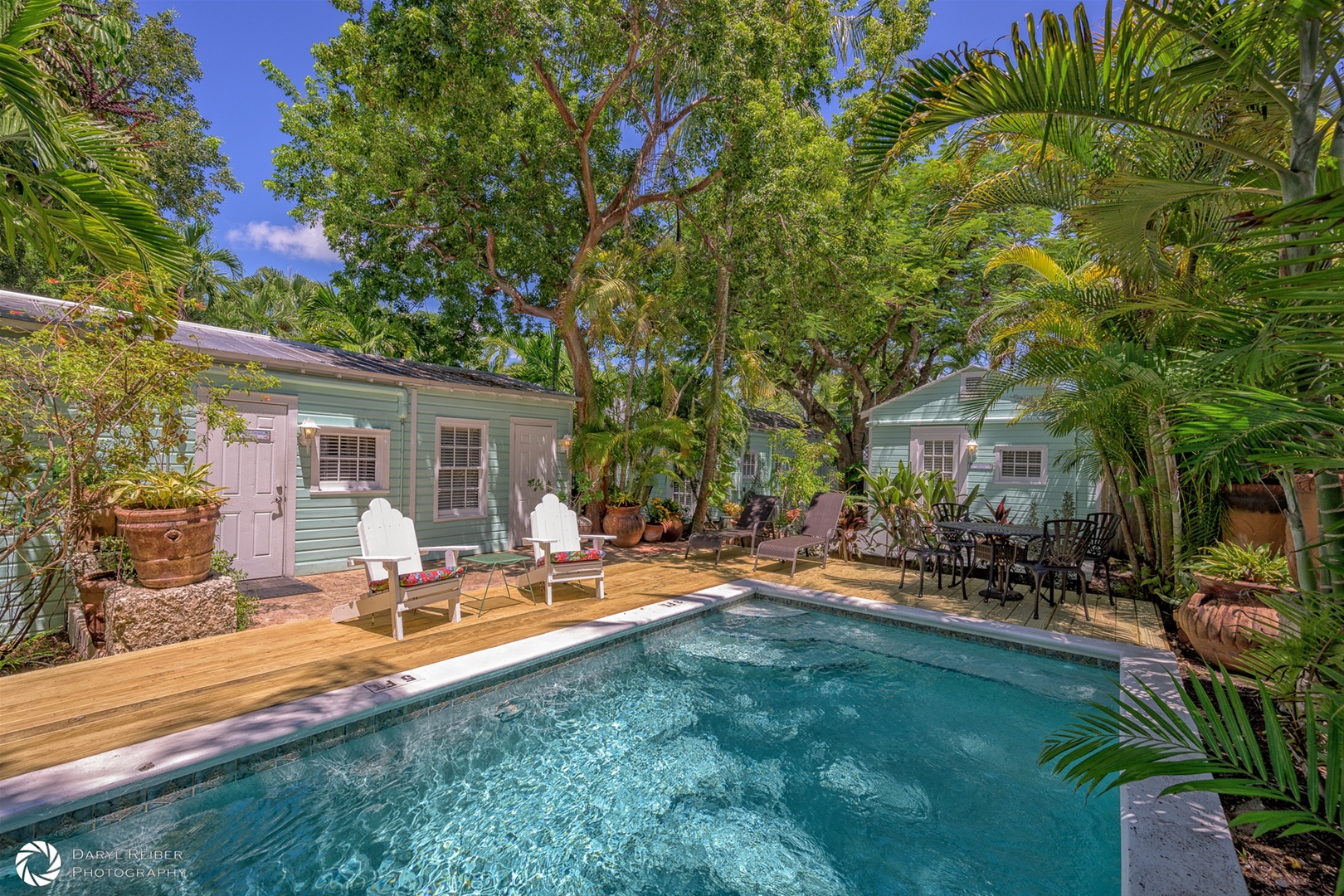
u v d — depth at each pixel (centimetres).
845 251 1078
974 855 289
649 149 1082
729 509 1477
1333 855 255
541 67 959
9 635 505
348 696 380
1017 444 1120
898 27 990
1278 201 395
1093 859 285
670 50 912
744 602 717
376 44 886
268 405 777
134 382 493
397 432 923
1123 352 465
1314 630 266
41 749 308
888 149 414
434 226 1092
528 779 348
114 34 752
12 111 372
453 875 270
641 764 366
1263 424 211
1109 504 1009
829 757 376
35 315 548
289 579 780
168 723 340
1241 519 607
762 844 296
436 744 382
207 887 254
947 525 729
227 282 2156
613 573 840
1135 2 296
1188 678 462
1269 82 282
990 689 477
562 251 1183
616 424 1279
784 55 962
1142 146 525
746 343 1278
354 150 1027
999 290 1598
